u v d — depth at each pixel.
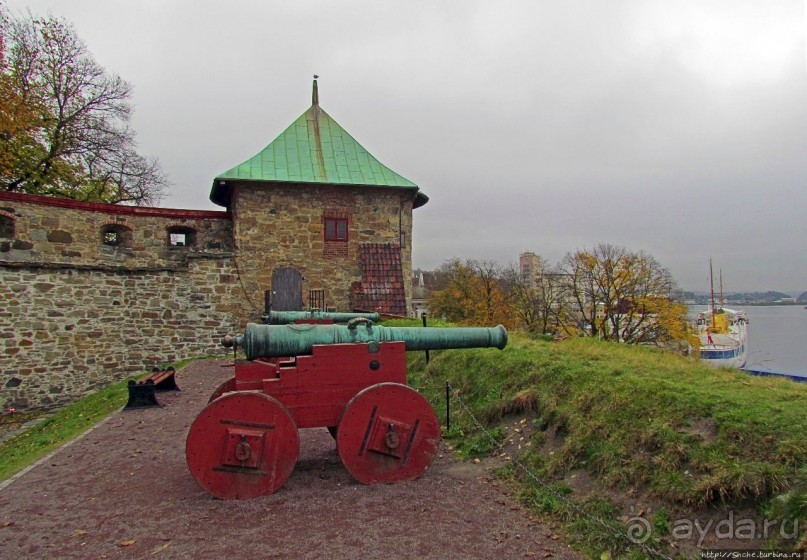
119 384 14.38
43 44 23.83
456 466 6.16
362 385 5.67
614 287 32.56
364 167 19.22
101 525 4.69
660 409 5.16
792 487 3.70
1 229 14.81
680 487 4.20
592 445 5.27
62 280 15.06
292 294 17.59
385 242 18.48
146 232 16.78
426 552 4.06
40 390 14.55
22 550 4.25
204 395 10.89
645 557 3.82
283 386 5.52
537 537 4.34
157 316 16.42
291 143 19.48
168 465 6.41
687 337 30.44
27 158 23.12
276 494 5.26
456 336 6.05
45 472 6.30
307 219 17.89
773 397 5.03
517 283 44.03
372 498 5.13
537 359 7.67
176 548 4.20
